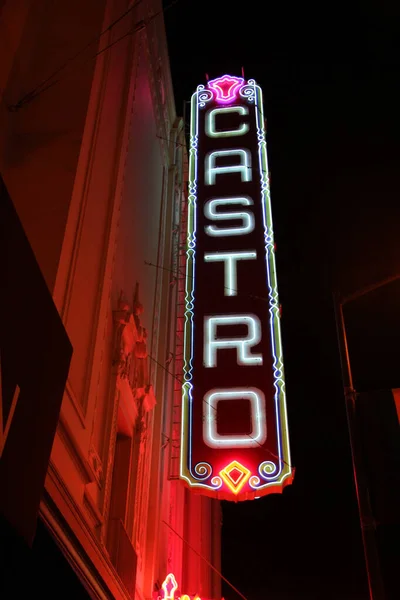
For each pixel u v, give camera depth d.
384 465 8.65
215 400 12.45
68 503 6.96
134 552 10.38
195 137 16.95
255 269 14.23
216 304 13.74
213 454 11.84
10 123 9.75
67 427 7.54
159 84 17.94
